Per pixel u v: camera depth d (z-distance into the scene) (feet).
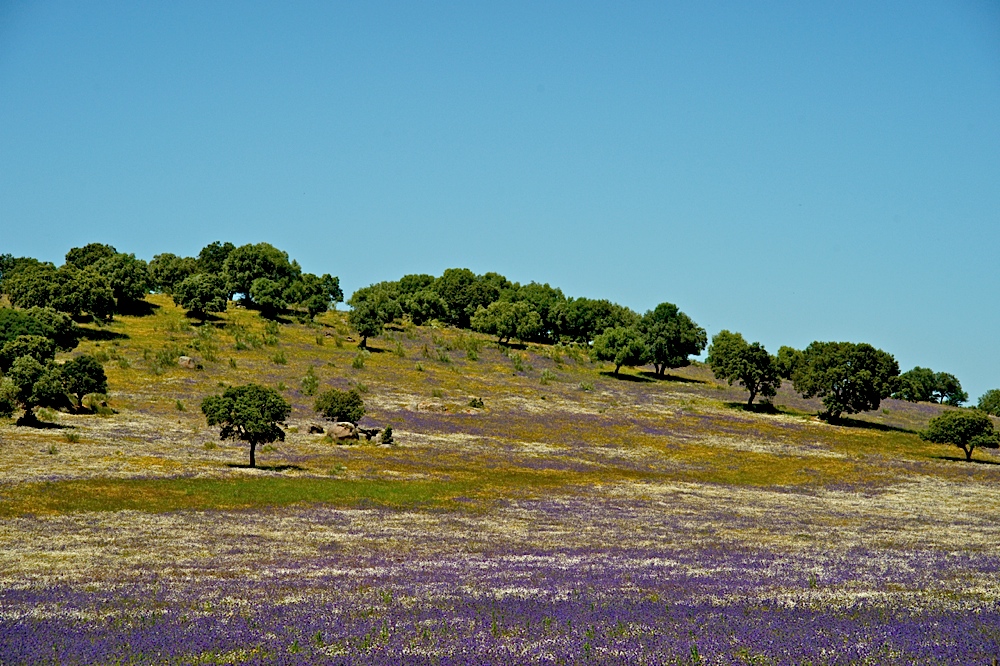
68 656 57.21
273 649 60.03
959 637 64.39
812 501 223.71
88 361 299.79
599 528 163.73
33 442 233.55
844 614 73.36
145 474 197.36
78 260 615.57
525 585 90.68
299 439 285.84
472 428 334.65
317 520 161.17
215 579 95.55
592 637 64.13
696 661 56.80
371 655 58.34
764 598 81.56
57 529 136.46
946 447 356.79
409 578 96.48
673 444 330.34
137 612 73.46
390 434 289.12
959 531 169.89
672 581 93.91
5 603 77.15
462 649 60.13
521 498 206.90
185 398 337.11
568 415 378.94
